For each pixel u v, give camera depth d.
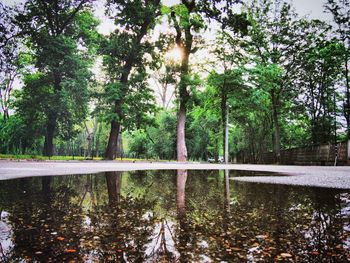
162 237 1.86
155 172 9.49
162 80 25.08
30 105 25.11
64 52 24.23
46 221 2.29
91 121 47.31
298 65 26.14
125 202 3.24
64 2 26.05
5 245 1.68
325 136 25.47
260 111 28.25
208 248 1.64
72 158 22.09
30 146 26.75
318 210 2.81
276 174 8.56
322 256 1.51
